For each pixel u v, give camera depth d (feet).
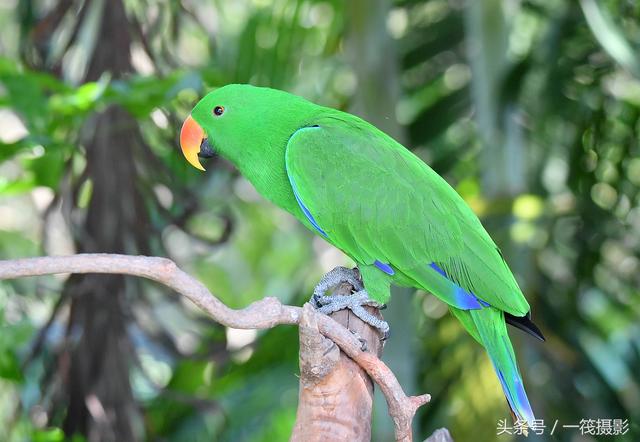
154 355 32.71
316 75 39.73
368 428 17.81
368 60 33.94
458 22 36.06
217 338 31.45
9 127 44.93
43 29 30.48
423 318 36.24
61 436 28.94
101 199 29.66
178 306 32.17
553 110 33.99
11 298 31.37
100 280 29.48
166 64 31.07
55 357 30.42
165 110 31.12
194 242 35.14
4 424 34.53
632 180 35.94
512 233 33.24
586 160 34.14
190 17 32.01
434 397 34.60
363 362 17.63
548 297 34.22
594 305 36.78
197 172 33.06
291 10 36.96
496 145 34.17
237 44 37.63
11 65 27.71
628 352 35.50
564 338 34.09
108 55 30.22
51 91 31.22
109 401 29.58
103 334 29.58
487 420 33.83
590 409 33.86
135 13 30.50
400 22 39.40
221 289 51.13
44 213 30.63
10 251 38.73
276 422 37.91
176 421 35.27
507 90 33.83
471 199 34.81
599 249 34.47
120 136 29.81
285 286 49.06
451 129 36.55
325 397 17.54
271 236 50.29
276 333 35.37
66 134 31.22
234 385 36.24
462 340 34.96
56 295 33.14
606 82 34.09
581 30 34.01
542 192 34.81
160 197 32.09
